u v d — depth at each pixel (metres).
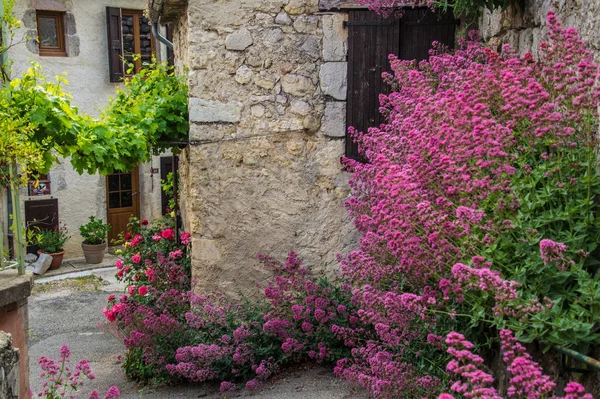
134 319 5.46
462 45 4.46
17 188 4.18
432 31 5.11
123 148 5.30
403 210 2.77
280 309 5.17
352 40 5.16
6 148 3.98
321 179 5.34
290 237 5.40
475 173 2.74
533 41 3.63
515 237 2.50
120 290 10.16
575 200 2.50
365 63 5.18
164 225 7.71
